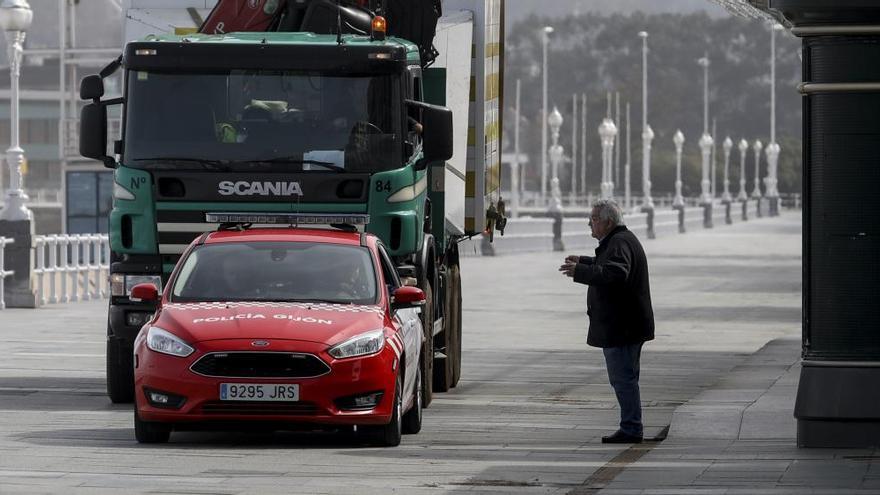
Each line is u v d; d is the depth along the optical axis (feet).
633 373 117.50
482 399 149.69
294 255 119.75
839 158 107.04
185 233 133.08
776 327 245.04
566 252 521.24
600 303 116.67
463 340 218.38
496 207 168.96
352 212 132.87
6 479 95.66
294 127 133.39
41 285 271.49
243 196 132.67
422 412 138.31
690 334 231.71
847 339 106.73
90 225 450.71
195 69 133.69
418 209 136.26
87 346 195.42
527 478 98.07
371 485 94.84
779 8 106.73
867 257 106.52
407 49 138.21
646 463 104.17
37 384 153.99
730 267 435.94
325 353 108.37
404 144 133.80
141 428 111.45
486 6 156.66
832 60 106.73
